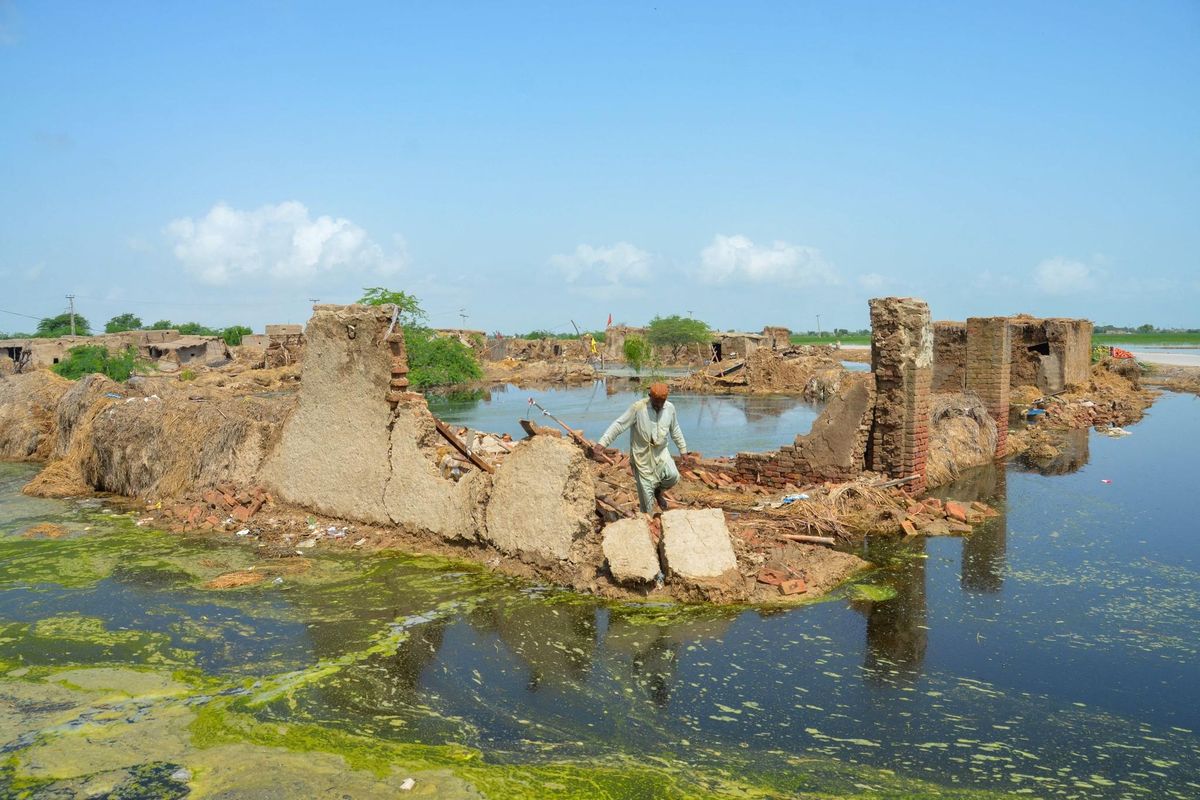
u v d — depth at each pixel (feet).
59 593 33.06
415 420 39.37
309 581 34.24
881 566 36.24
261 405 50.98
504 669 25.44
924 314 48.55
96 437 54.75
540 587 33.01
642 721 21.99
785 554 35.86
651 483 36.24
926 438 50.60
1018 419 94.63
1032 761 19.95
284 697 23.57
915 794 18.44
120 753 20.34
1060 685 24.25
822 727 21.66
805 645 27.22
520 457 34.88
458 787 18.63
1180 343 415.23
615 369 222.69
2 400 73.10
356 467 41.57
